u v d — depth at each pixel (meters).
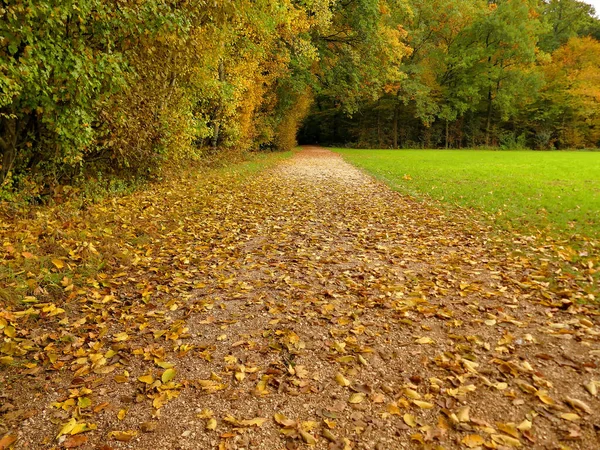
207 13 10.13
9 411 2.58
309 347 3.34
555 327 3.51
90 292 4.31
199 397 2.73
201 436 2.37
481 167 19.72
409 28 44.31
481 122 52.91
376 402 2.64
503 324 3.62
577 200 9.33
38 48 6.16
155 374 3.00
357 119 58.19
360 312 3.92
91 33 7.39
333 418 2.51
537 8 51.41
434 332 3.54
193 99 13.08
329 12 21.02
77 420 2.50
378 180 14.84
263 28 14.66
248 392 2.78
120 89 8.12
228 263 5.45
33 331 3.51
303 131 66.12
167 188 10.63
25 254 4.68
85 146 8.53
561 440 2.26
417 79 44.28
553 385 2.73
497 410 2.52
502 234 6.71
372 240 6.61
